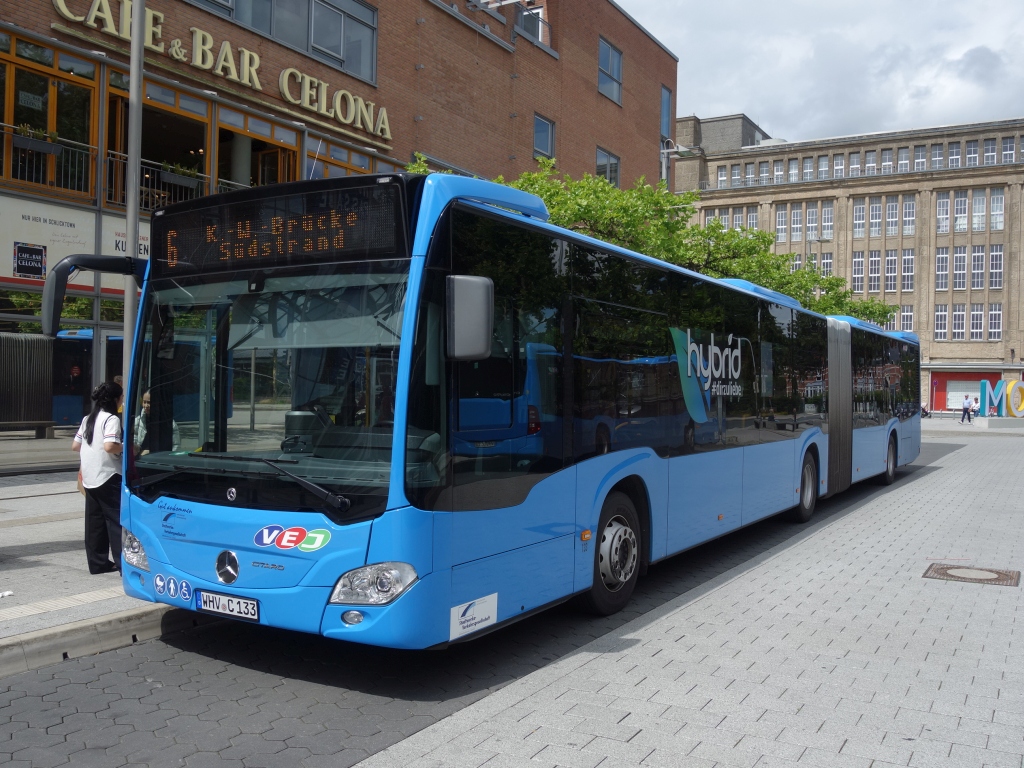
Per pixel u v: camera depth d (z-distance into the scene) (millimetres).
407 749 4168
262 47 16922
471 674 5355
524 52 24453
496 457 5246
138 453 5574
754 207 74938
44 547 8305
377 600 4590
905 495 15414
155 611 6074
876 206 71438
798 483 11422
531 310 5656
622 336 6824
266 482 4922
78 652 5617
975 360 68625
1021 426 44969
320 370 4918
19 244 13422
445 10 21453
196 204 5543
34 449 13672
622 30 29438
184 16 15500
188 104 15625
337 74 18578
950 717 4641
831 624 6555
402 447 4621
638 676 5309
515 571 5414
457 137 21938
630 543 6949
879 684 5172
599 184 17391
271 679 5223
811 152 74000
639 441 7047
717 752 4148
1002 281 68000
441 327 4863
